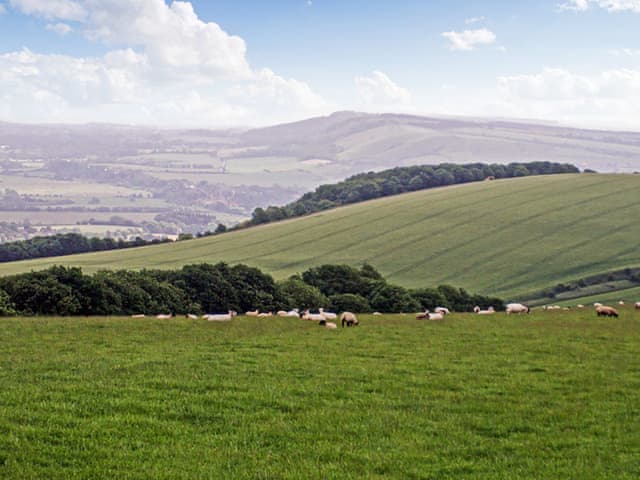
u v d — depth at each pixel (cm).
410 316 4553
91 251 15412
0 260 14100
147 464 1412
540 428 1781
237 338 3219
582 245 11556
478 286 10400
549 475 1430
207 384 2123
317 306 7738
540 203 14188
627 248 11206
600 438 1703
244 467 1425
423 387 2206
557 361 2695
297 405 1927
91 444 1516
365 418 1828
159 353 2720
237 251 13638
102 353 2694
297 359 2630
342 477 1380
